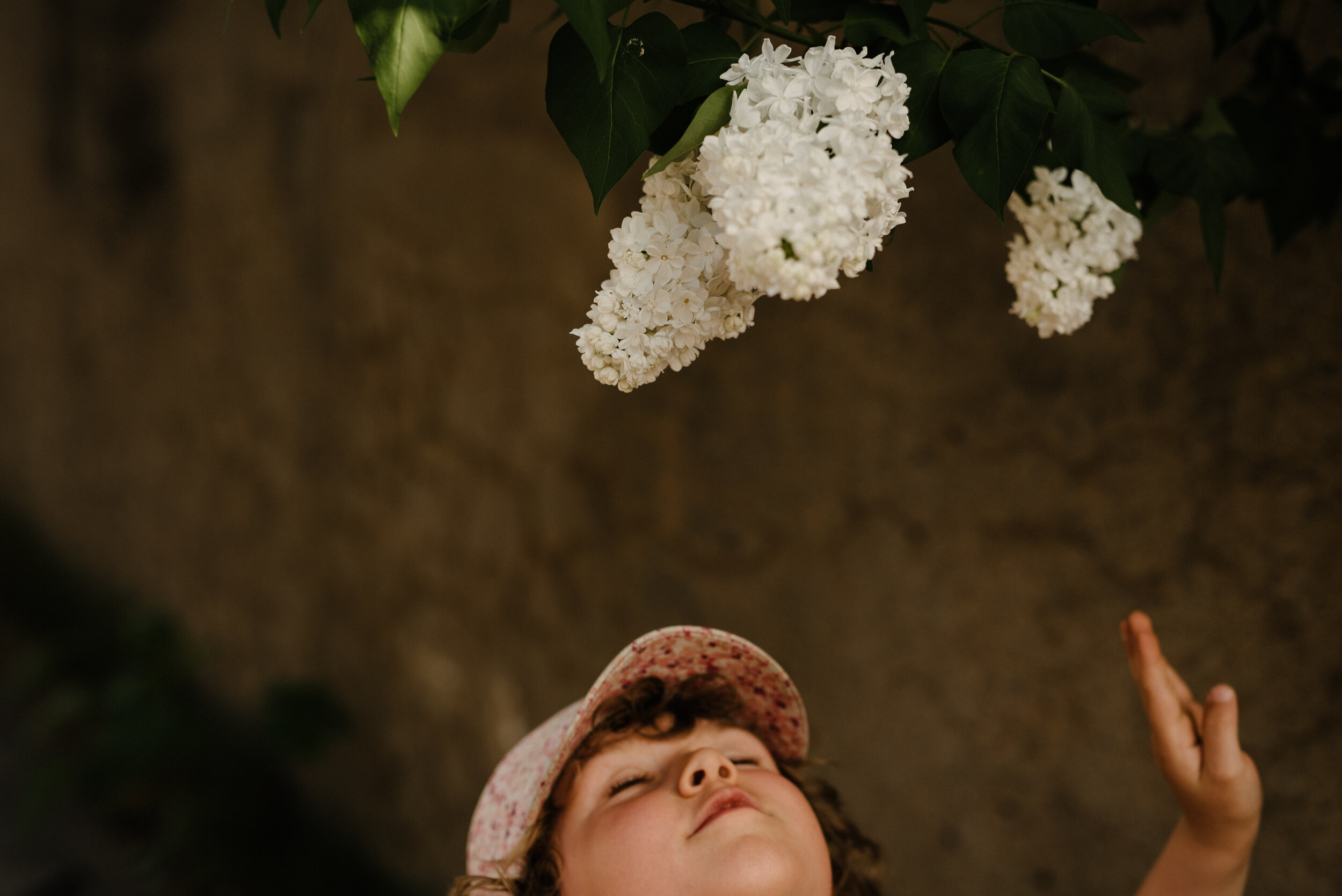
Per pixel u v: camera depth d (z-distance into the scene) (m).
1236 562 1.33
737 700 1.15
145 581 4.67
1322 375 1.23
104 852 3.50
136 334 4.52
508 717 2.54
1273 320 1.27
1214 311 1.32
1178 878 1.06
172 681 3.68
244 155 3.48
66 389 5.33
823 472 1.84
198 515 4.11
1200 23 1.27
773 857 0.83
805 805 0.95
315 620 3.33
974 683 1.66
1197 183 0.85
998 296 1.55
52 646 4.60
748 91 0.59
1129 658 1.07
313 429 3.24
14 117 5.47
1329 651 1.25
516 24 2.25
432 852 2.83
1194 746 1.03
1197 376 1.35
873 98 0.58
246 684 3.79
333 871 3.11
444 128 2.52
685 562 2.09
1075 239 0.76
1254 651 1.32
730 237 0.56
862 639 1.81
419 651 2.83
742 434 1.96
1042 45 0.68
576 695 2.35
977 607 1.64
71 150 4.89
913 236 1.64
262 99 3.34
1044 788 1.59
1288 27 1.20
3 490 6.32
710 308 0.62
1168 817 1.44
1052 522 1.53
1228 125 0.88
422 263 2.64
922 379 1.67
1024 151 0.64
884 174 0.58
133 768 3.49
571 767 0.99
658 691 1.09
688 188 0.65
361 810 3.13
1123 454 1.44
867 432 1.76
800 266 0.53
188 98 3.87
